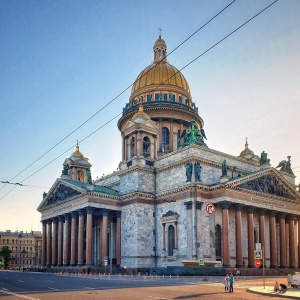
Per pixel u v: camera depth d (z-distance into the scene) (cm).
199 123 12094
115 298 3316
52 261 10331
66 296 3481
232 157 9188
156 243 8762
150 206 8925
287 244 9588
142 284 5097
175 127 11394
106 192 9112
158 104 11250
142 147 9412
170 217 8369
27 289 4300
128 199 9025
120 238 9038
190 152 8469
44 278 6694
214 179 8569
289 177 10412
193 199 7950
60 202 9938
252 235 8256
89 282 5481
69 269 9050
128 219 8919
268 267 8825
